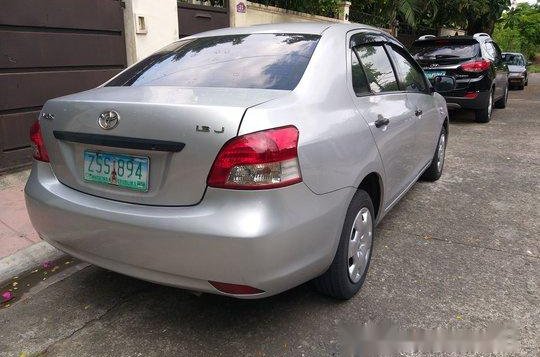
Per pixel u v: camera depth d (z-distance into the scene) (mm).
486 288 3066
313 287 2869
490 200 4758
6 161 5105
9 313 2873
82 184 2539
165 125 2211
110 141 2355
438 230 4004
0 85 4938
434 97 4840
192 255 2170
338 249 2656
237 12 8398
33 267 3400
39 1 5180
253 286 2172
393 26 14750
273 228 2129
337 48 2969
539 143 7422
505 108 11922
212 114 2152
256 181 2121
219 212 2141
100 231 2395
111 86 3014
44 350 2533
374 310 2824
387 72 3650
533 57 48125
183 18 7398
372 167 2918
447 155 6668
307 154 2291
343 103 2777
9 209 4223
